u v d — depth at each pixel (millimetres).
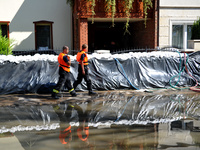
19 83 11984
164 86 13523
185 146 5855
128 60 13555
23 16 21016
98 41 24234
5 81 11938
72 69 12867
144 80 13273
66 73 10836
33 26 21250
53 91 10836
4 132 6844
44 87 11969
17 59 12453
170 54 14258
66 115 8484
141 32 21312
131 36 23969
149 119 8016
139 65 13570
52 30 21531
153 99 10953
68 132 6809
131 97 11352
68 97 11164
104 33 24219
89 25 23047
